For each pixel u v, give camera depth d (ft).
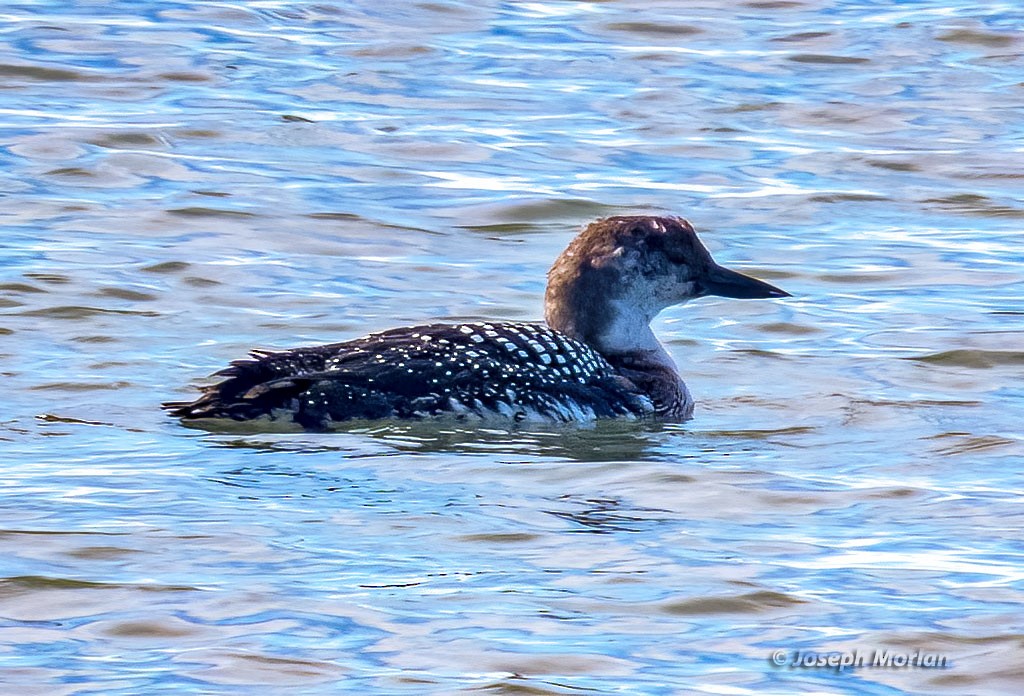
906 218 59.26
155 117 67.97
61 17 82.58
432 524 32.07
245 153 64.23
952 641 27.09
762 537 31.86
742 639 27.20
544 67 78.23
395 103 71.92
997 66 79.05
